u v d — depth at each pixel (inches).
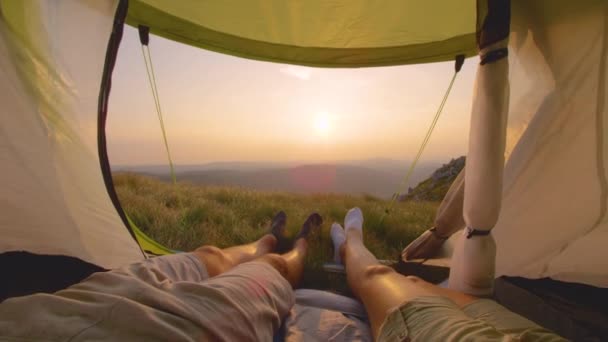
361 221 93.2
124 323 22.3
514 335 28.0
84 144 54.0
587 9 42.3
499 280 58.4
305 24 85.1
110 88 54.6
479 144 41.7
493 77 40.4
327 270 71.4
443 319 29.4
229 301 30.3
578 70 44.3
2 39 42.1
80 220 54.0
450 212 67.2
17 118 45.6
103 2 48.1
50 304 22.3
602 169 45.3
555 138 47.8
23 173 47.6
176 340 22.8
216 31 88.4
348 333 42.5
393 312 34.4
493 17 40.2
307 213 115.3
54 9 45.9
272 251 75.2
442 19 79.9
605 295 52.8
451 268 50.1
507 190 52.2
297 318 45.6
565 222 50.7
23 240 51.6
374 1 75.2
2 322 20.1
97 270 57.1
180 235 90.5
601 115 43.8
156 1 78.8
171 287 29.4
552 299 52.6
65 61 47.9
